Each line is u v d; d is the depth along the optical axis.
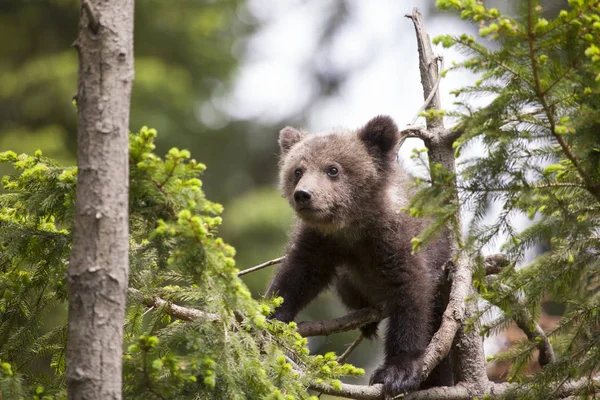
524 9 8.27
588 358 9.64
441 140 14.23
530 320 10.52
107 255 7.44
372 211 14.34
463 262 12.75
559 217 9.30
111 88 7.63
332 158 14.76
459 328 12.71
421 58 15.23
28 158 9.60
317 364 9.43
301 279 14.34
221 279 8.20
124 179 7.61
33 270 10.41
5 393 8.17
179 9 37.75
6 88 33.44
